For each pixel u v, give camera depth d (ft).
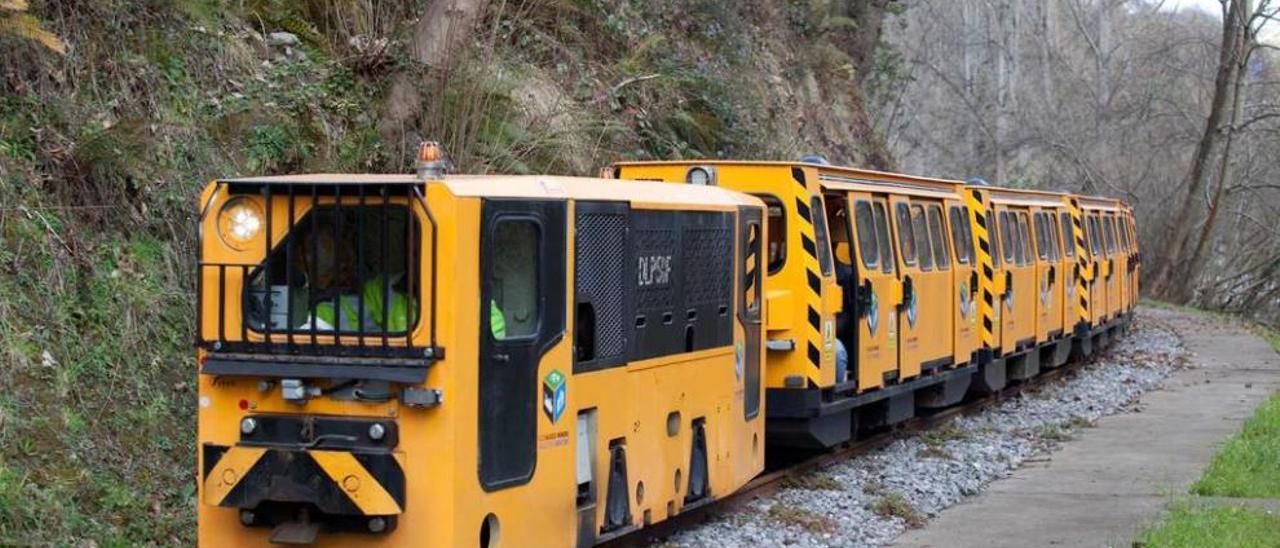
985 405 70.44
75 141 41.09
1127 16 212.64
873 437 57.47
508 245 29.94
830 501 44.42
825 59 101.04
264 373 28.60
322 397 28.66
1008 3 198.18
